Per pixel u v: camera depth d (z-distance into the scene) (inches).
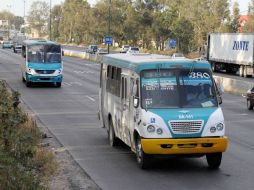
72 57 4116.6
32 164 540.7
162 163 641.6
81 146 750.5
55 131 884.6
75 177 564.4
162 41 4429.1
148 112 588.1
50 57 1726.1
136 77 621.0
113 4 4950.8
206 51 3041.3
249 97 1251.8
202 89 614.9
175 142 577.3
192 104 603.2
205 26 4084.6
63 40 7062.0
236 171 598.5
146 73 615.2
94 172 589.9
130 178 563.2
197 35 4074.8
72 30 6422.2
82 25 5861.2
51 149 716.0
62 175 572.7
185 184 537.6
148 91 607.8
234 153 706.2
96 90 1651.1
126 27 4697.3
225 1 4192.9
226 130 919.0
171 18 4296.3
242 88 1697.8
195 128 582.9
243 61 2645.2
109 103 761.6
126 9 4795.8
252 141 804.0
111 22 4918.8
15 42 4539.9
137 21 4630.9
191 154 587.5
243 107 1315.2
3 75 2170.3
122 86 684.7
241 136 852.0
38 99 1376.7
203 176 573.6
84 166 620.1
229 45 2787.9
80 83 1915.6
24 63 1787.6
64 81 1988.2
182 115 582.9
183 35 4008.4
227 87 1804.9
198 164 637.3
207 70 624.7
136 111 612.1
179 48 4050.2
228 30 4020.7
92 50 4183.1
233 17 4242.1
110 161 650.2
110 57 762.8
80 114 1103.6
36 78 1708.9
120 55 754.8
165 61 624.4
